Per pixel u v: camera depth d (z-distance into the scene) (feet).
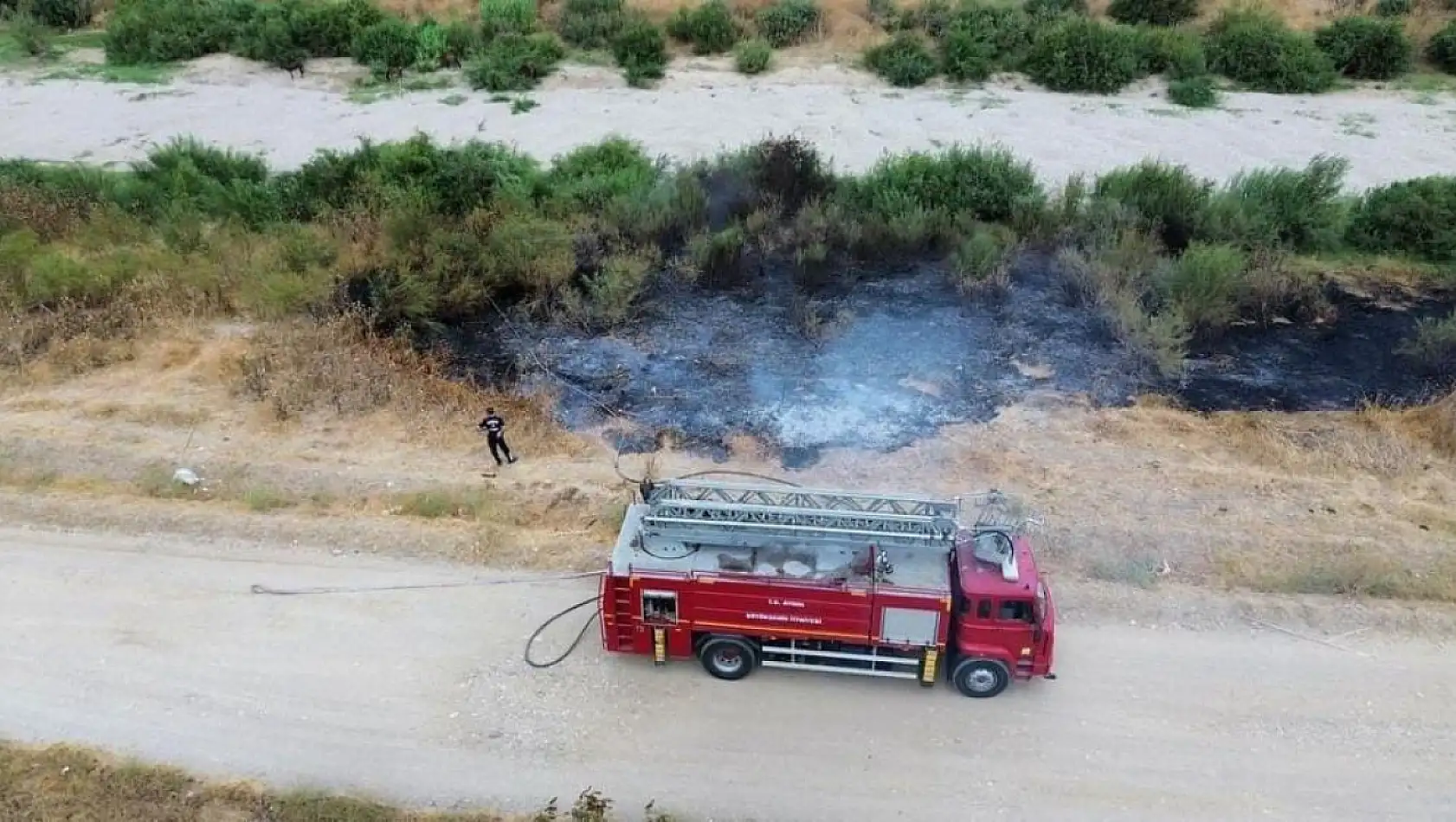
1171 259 80.23
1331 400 67.10
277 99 120.16
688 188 87.35
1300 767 40.83
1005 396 66.28
